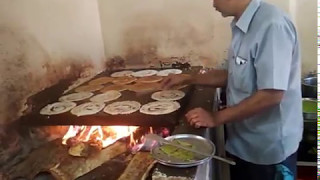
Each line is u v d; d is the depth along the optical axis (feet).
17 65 5.14
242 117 4.33
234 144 5.36
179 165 3.53
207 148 3.95
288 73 4.20
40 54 5.74
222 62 7.89
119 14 8.02
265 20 4.25
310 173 7.66
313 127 7.26
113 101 5.77
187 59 8.04
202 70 7.61
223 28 7.61
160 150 3.93
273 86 4.09
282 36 4.12
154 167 3.94
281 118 4.83
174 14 7.77
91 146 5.11
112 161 4.67
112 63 8.35
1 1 4.83
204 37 7.79
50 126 5.51
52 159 4.87
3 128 4.79
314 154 7.45
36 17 5.65
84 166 4.61
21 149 5.05
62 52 6.45
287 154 5.01
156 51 8.14
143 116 4.99
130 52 8.28
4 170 4.66
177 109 5.18
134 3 7.87
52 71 6.11
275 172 5.12
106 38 8.28
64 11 6.54
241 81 4.67
